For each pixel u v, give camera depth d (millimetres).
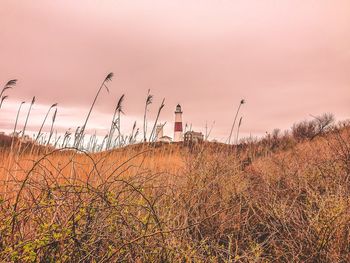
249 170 7074
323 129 12312
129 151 5609
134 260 2584
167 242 2795
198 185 4539
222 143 7258
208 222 3850
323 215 3648
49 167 4109
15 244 2307
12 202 3053
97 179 3467
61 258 2307
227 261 2963
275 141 12398
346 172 5281
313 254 3109
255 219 4277
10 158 4570
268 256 3324
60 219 2678
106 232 2590
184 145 7406
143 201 3164
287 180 5441
